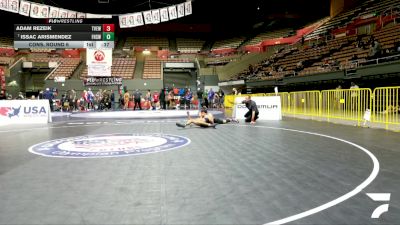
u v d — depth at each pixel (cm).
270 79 2698
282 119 1525
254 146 735
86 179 458
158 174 484
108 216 318
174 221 305
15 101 1450
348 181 441
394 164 545
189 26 4781
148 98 2844
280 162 563
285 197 374
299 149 693
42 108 1454
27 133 1036
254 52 3831
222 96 2986
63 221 307
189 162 567
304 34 3594
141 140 841
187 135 940
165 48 4572
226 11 4431
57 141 845
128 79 3372
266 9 4238
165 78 3994
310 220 307
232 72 3728
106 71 2650
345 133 967
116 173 491
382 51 1800
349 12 3111
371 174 478
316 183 432
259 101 1536
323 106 1459
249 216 317
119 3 3806
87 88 3189
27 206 349
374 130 1043
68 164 557
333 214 322
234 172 494
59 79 3191
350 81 2062
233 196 379
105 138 887
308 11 4106
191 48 4656
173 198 372
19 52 3897
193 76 4056
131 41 4650
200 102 2941
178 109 2727
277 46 3831
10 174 491
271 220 307
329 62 2302
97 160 588
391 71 1595
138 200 366
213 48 4647
